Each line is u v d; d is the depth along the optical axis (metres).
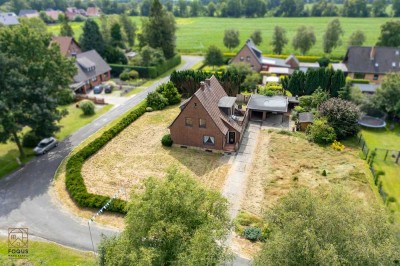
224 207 19.31
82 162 39.03
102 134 45.72
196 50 113.62
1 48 39.53
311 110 51.50
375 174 36.22
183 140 43.47
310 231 15.32
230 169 38.25
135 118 52.84
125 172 37.69
